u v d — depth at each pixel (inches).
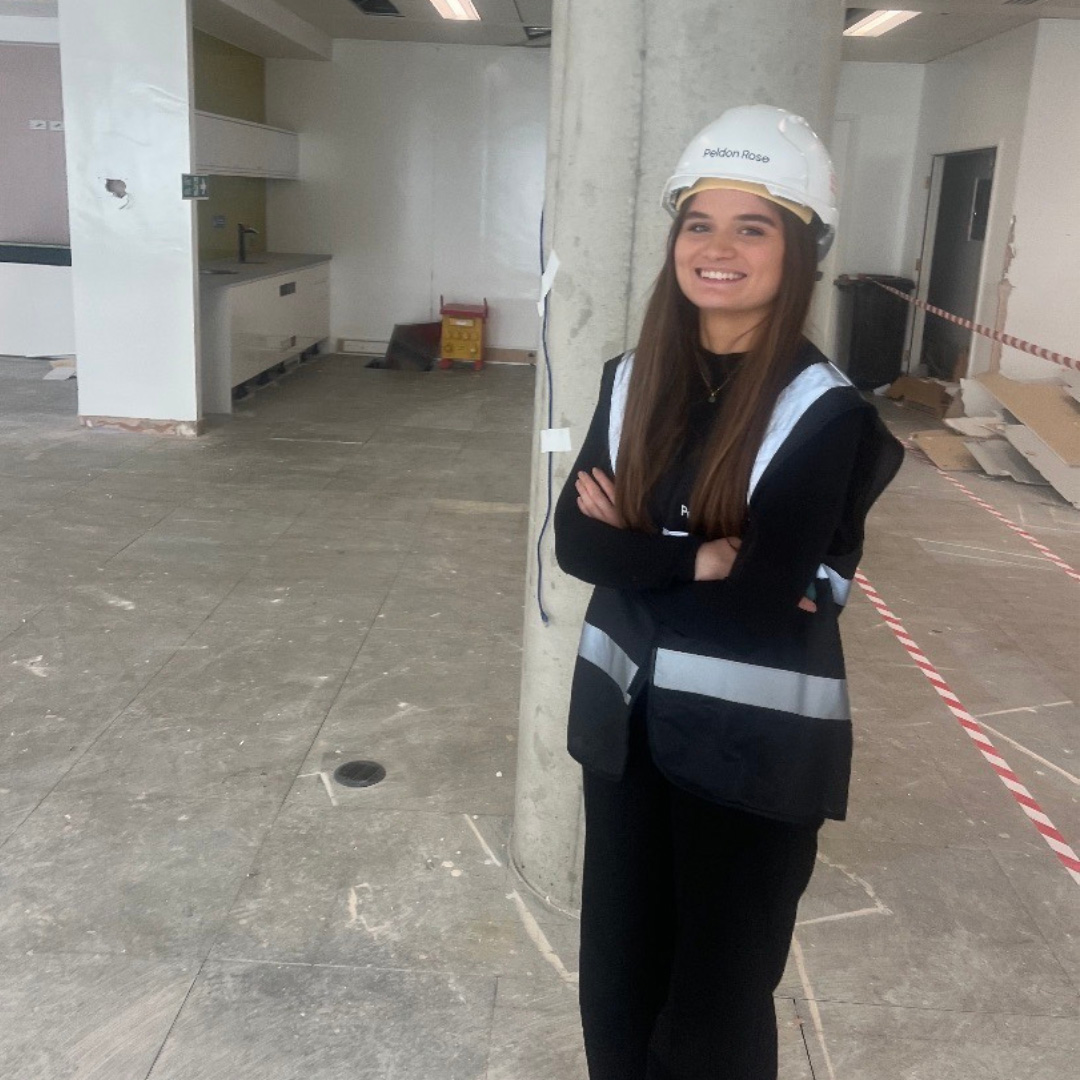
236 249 382.3
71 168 256.4
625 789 59.6
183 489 222.8
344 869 99.6
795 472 51.3
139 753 118.4
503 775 117.1
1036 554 206.1
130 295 263.1
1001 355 326.3
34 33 356.2
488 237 406.6
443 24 356.8
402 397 338.0
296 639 150.3
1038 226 315.9
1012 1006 86.0
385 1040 79.7
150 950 88.0
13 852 100.0
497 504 222.5
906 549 205.9
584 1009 64.0
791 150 52.5
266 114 398.0
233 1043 78.8
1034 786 120.5
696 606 54.8
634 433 56.1
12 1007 81.3
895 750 127.3
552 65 83.0
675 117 75.9
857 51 367.9
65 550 182.5
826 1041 81.6
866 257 406.0
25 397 309.7
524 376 388.5
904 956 91.4
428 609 163.6
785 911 57.6
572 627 88.0
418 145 399.9
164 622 154.2
